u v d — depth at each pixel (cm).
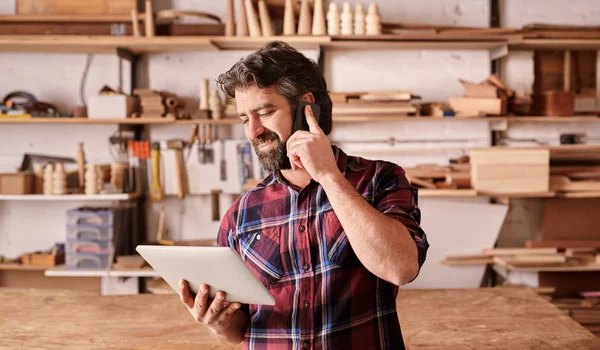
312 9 359
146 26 350
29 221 395
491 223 378
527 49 391
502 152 353
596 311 353
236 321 140
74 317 222
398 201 123
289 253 129
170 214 395
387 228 108
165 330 207
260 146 128
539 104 374
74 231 359
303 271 127
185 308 234
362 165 134
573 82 397
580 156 372
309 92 129
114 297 250
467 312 224
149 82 390
